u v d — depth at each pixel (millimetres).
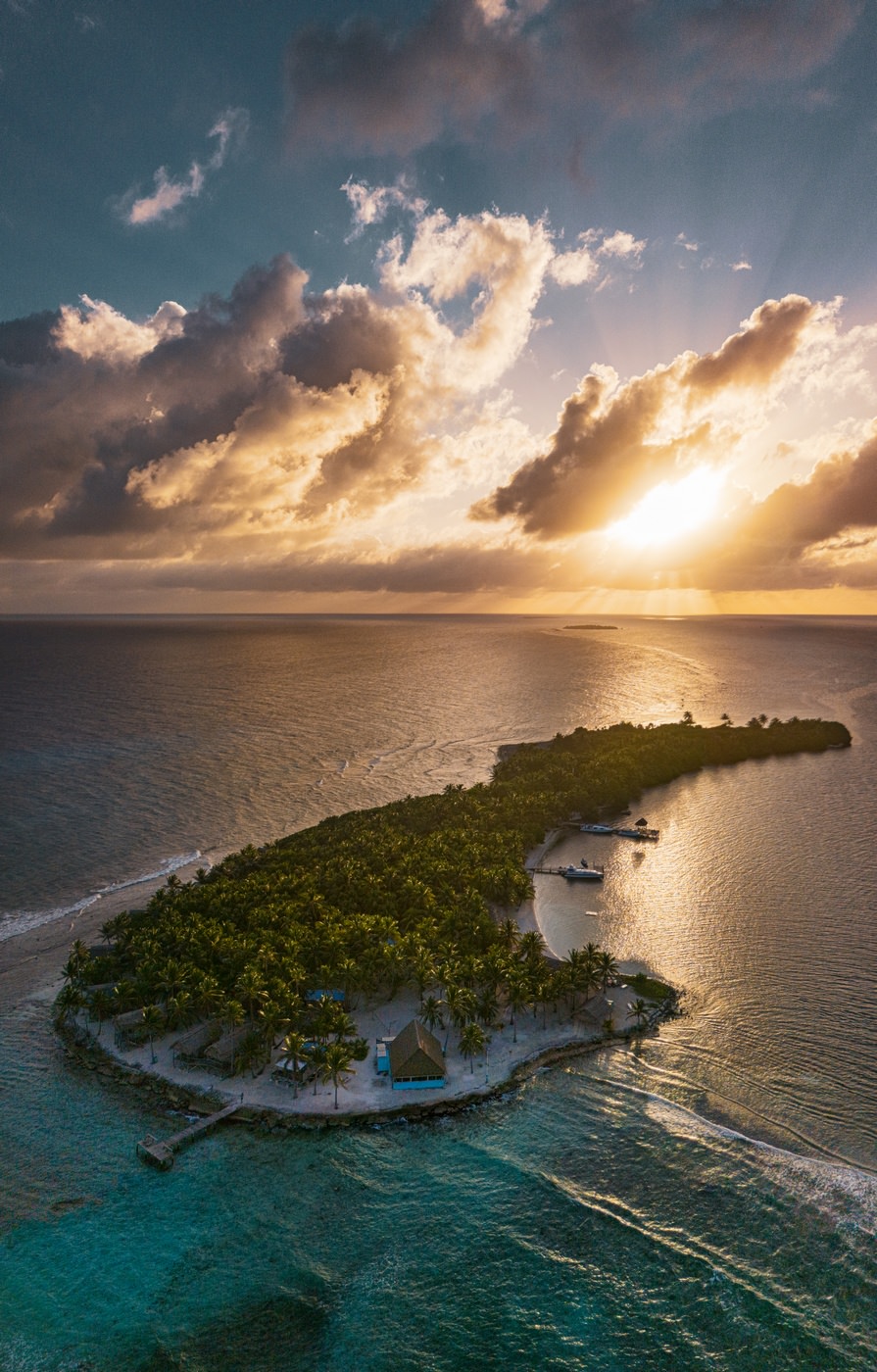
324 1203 75438
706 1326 61906
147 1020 97562
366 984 106375
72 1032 102812
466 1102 88750
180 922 121375
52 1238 71750
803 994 108875
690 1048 97375
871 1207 71750
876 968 115375
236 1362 60406
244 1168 80000
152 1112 88062
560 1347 60844
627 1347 60562
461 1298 65125
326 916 121750
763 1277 65750
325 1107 88000
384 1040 99938
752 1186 75125
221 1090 91312
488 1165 79438
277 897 128625
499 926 125938
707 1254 68062
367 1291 66250
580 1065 94938
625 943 126625
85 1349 61500
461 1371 59281
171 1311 64688
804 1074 91500
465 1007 98312
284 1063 93062
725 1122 84125
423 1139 83562
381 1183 77812
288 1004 99062
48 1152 82125
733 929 129500
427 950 109125
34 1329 63156
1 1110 88062
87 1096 90812
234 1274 68000
